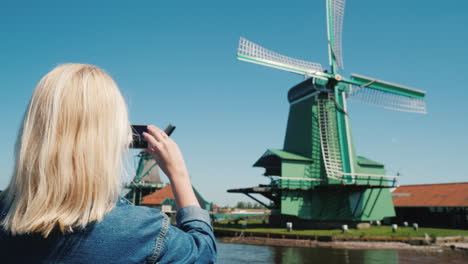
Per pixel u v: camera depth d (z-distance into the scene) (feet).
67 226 2.85
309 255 72.59
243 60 97.91
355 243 85.25
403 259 67.82
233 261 65.51
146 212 3.30
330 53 113.91
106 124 3.31
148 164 97.55
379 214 113.29
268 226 124.16
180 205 3.84
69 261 2.90
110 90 3.53
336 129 111.45
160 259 3.19
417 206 134.62
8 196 3.14
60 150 2.99
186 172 3.92
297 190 111.04
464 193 127.44
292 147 120.98
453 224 125.29
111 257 2.97
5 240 2.94
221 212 149.38
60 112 3.12
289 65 106.42
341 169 106.93
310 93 116.67
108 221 3.02
